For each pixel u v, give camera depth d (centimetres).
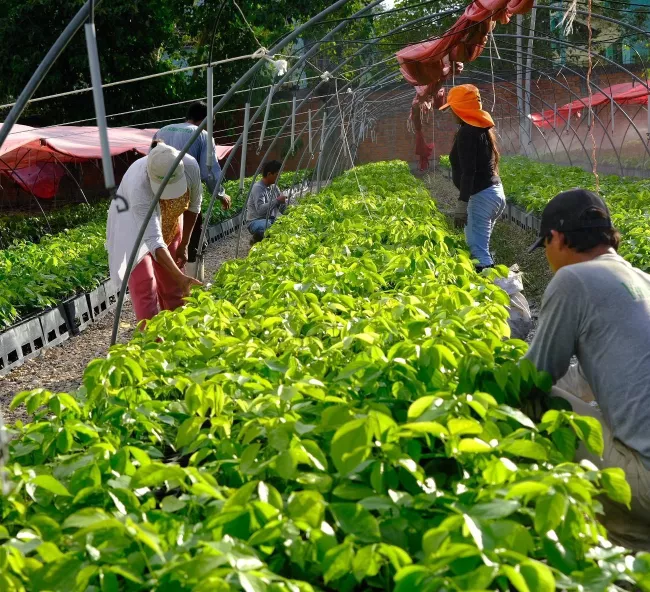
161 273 720
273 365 339
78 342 970
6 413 676
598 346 333
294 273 588
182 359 398
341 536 236
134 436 323
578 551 209
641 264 704
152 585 189
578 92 3109
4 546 194
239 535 210
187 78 3522
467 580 178
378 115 3472
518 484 208
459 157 934
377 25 2655
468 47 998
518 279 678
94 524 193
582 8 1509
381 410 263
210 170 594
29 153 2391
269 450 262
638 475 329
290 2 2700
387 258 650
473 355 319
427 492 237
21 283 969
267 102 846
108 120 3338
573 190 365
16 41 3123
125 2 3095
